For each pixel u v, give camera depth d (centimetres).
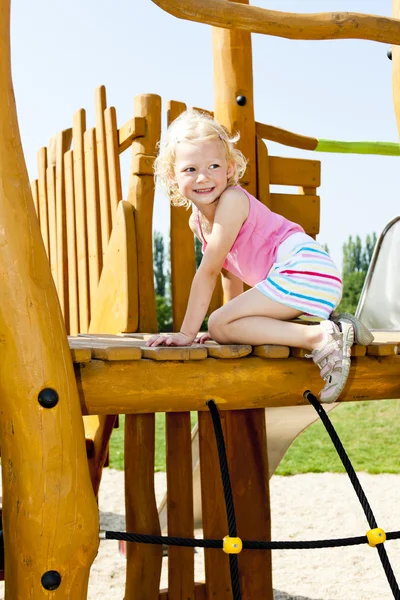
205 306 254
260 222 268
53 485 181
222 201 262
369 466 746
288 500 620
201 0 226
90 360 211
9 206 185
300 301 250
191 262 380
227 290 328
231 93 406
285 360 239
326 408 406
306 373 241
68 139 485
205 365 226
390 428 982
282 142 436
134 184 377
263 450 339
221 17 229
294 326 237
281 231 271
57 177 487
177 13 225
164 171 278
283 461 784
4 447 184
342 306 2786
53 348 186
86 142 433
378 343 249
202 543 201
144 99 379
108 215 406
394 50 328
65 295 479
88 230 433
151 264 375
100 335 358
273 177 423
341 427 1001
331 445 873
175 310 376
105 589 423
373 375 251
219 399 229
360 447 859
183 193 266
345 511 580
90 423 362
